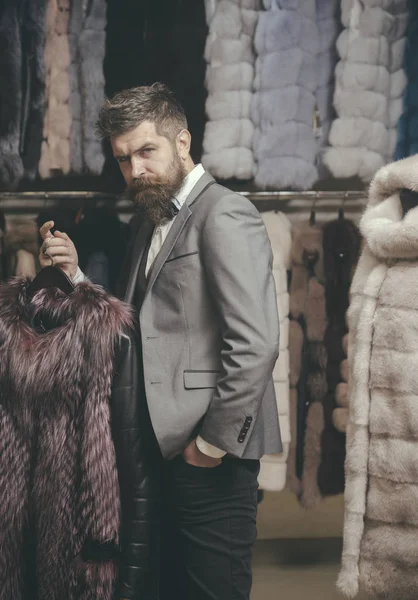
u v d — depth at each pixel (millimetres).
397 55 2646
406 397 1946
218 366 1611
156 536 1591
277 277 2617
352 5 2594
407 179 2018
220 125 2570
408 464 1939
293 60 2572
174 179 1688
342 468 2633
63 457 1498
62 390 1511
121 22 2580
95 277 2584
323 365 2639
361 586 2033
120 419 1539
